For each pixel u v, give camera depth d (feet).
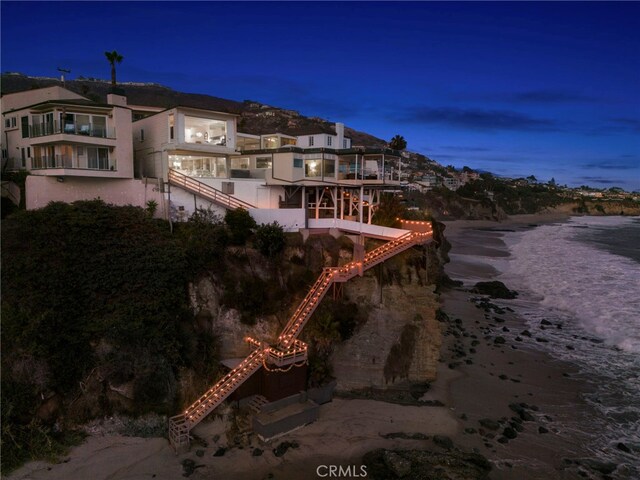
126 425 74.90
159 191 108.37
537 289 189.26
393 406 90.63
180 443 71.46
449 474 69.36
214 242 94.48
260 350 83.82
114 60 127.44
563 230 500.74
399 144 160.66
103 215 88.94
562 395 98.78
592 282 197.88
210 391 79.10
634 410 93.04
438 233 160.97
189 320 87.81
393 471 69.41
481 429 84.53
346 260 107.04
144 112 172.86
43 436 69.31
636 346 124.26
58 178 106.01
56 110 105.81
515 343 128.26
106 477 65.36
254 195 133.18
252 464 70.69
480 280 209.05
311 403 84.48
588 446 80.84
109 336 77.71
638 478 72.49
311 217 143.43
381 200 145.38
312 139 164.35
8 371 70.44
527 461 75.66
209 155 129.18
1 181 108.17
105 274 82.48
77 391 75.31
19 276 76.74
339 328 95.81
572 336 134.21
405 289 101.65
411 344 100.99
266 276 98.07
